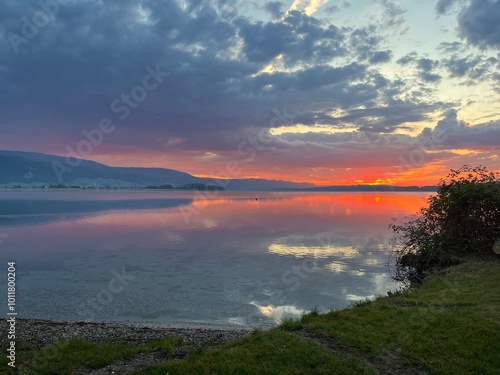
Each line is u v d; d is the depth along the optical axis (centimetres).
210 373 602
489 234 1575
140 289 1623
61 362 673
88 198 13925
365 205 9144
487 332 739
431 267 1591
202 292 1576
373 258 2298
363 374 597
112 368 650
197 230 3956
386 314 868
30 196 15712
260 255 2453
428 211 1711
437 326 777
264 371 602
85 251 2641
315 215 5922
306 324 813
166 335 873
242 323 1205
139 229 4062
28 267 2095
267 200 13050
